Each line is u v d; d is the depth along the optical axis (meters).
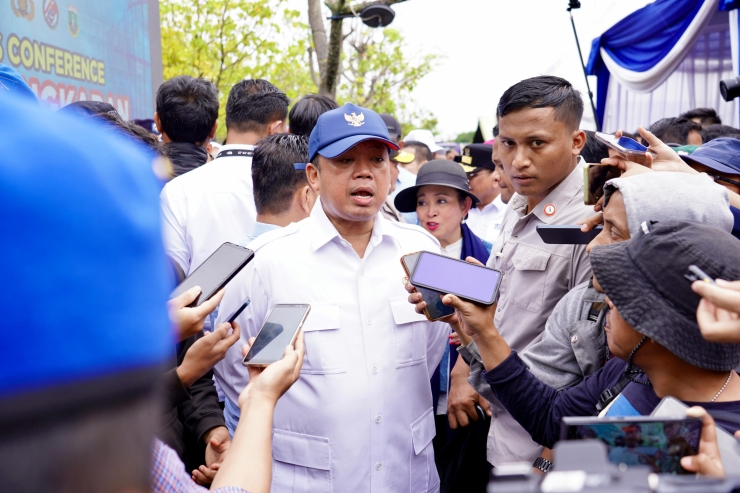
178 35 13.05
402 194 4.18
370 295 2.43
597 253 1.59
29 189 0.53
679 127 5.15
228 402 2.80
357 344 2.38
